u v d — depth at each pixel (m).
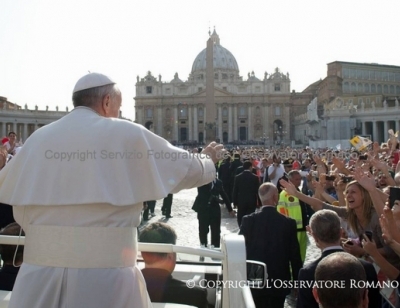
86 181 2.56
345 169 9.45
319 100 117.25
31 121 80.44
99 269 2.50
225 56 164.88
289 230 6.54
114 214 2.57
